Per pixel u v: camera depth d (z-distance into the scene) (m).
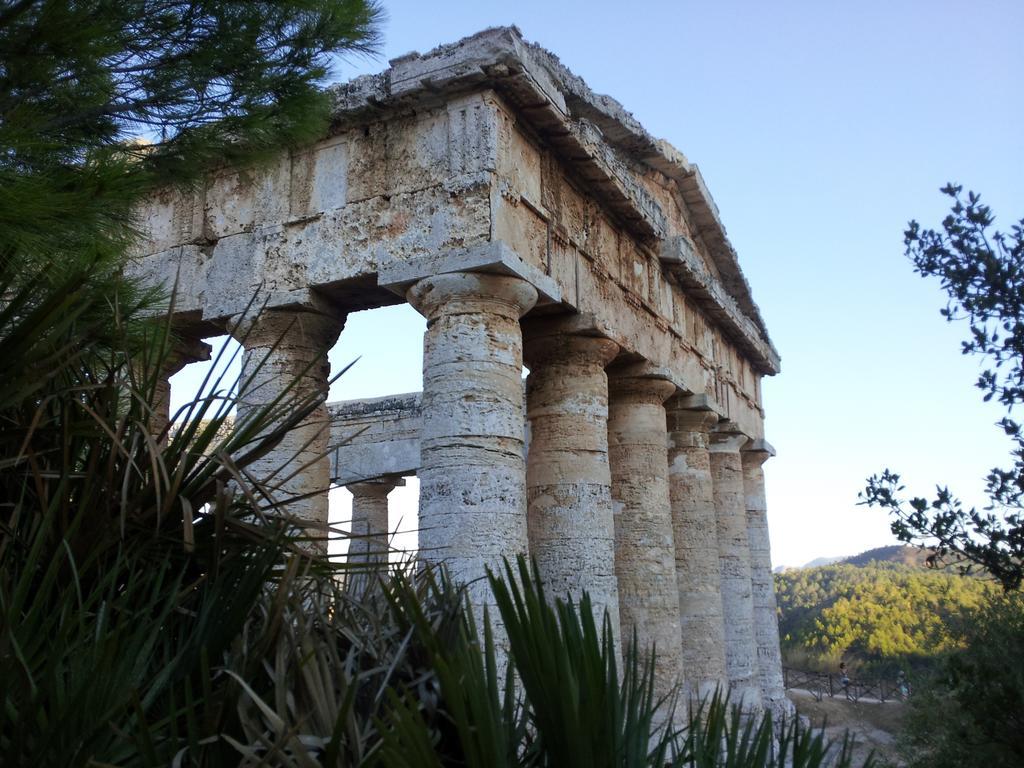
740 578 21.55
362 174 12.84
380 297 13.23
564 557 13.39
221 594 4.26
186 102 6.67
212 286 13.59
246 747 3.23
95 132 6.37
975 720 9.19
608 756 3.59
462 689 3.60
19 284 4.95
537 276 12.28
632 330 15.90
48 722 3.29
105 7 5.79
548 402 14.16
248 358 12.92
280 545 4.53
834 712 26.64
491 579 3.84
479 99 12.12
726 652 21.05
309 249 12.95
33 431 4.25
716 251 21.92
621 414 16.69
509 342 11.83
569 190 14.20
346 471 24.75
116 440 4.13
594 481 13.81
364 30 7.23
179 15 6.36
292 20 6.93
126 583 4.32
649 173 18.59
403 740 3.14
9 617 3.27
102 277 5.46
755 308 24.11
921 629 46.94
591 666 3.64
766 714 4.24
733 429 21.38
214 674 3.97
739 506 22.09
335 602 4.87
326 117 8.03
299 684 3.93
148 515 4.35
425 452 11.46
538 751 4.04
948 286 8.52
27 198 4.62
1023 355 8.23
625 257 16.11
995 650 9.88
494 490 11.09
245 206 13.72
